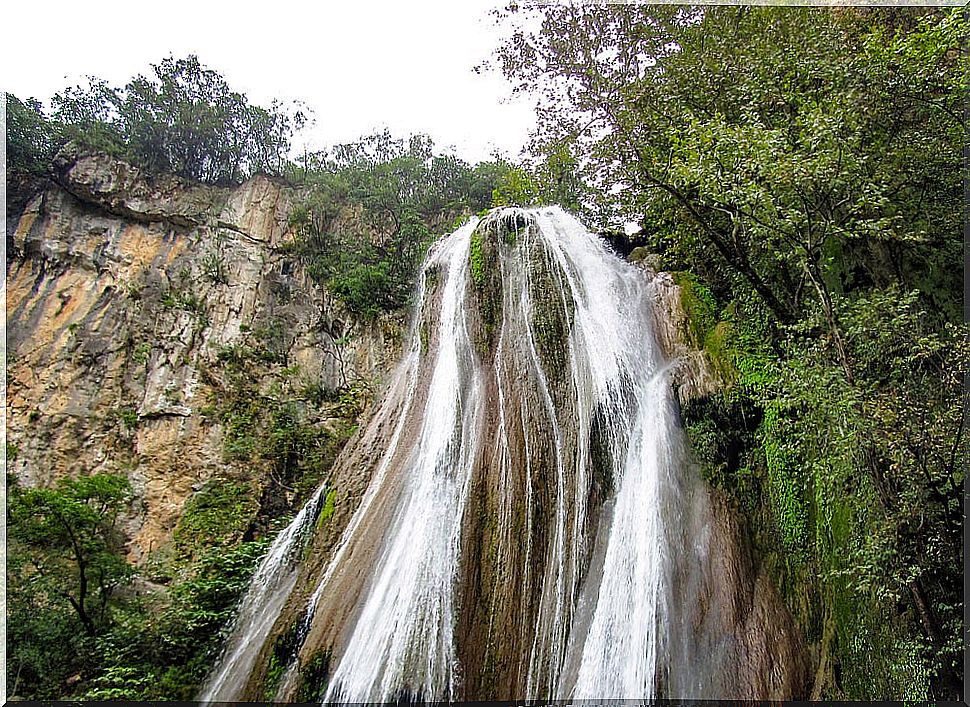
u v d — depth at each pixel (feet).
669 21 36.78
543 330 31.63
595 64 37.32
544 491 25.93
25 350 69.31
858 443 19.03
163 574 45.70
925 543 19.17
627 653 21.09
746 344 29.14
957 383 18.86
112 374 69.82
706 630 20.98
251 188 88.69
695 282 34.19
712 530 23.36
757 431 25.86
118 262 77.61
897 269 27.09
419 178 96.99
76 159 79.92
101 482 45.62
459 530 25.62
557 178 44.70
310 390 67.92
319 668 23.93
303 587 28.58
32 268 75.10
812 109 23.39
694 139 24.99
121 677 30.35
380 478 31.27
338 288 75.46
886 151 24.89
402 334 71.82
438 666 22.33
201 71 92.84
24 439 63.98
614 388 28.73
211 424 65.57
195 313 74.79
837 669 20.04
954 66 22.07
